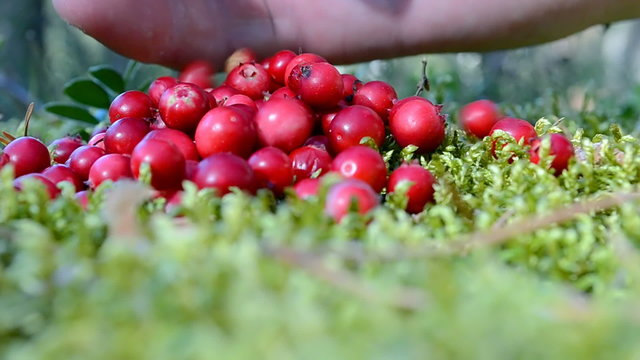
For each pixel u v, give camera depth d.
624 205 0.10
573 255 0.09
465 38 0.19
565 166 0.12
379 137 0.13
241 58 0.17
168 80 0.14
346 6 0.18
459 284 0.07
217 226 0.09
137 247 0.08
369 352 0.06
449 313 0.07
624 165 0.12
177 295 0.07
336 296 0.07
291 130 0.13
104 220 0.09
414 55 0.20
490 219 0.10
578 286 0.09
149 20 0.16
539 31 0.19
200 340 0.06
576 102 0.35
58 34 0.49
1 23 0.43
